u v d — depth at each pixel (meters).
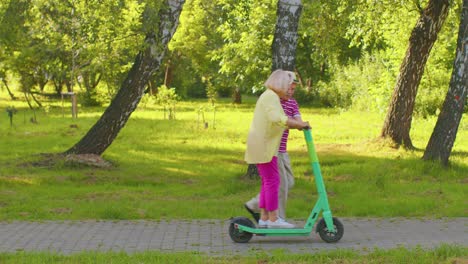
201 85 57.97
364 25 19.19
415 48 17.36
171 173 14.45
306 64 47.28
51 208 9.56
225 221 8.73
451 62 28.00
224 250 6.81
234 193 11.66
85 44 27.41
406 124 17.66
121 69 32.69
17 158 15.94
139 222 8.64
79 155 15.09
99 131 15.23
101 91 41.53
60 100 47.50
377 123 28.84
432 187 11.89
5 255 6.29
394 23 20.25
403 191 11.53
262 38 31.73
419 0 18.25
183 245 7.11
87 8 16.73
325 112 38.09
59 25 19.55
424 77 28.41
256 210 7.66
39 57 31.14
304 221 8.76
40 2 15.70
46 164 14.89
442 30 19.52
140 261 6.05
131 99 15.06
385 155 16.66
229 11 19.06
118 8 16.78
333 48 19.50
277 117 7.05
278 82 7.36
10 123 27.62
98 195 11.25
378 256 6.24
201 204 10.23
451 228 8.22
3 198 10.68
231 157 17.50
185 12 43.06
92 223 8.55
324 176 13.68
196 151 18.72
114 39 17.53
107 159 15.79
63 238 7.52
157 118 31.22
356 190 11.83
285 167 7.76
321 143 20.05
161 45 14.49
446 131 14.21
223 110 38.66
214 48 43.69
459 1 17.52
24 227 8.23
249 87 41.00
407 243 7.17
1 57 35.72
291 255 6.26
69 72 31.95
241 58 34.62
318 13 17.83
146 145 19.89
